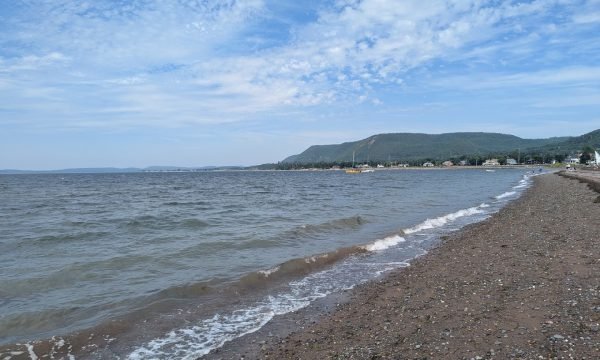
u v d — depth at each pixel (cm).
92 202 3972
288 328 841
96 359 710
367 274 1255
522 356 618
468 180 8800
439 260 1362
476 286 1009
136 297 1008
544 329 705
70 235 1925
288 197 4500
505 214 2498
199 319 891
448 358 638
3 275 1196
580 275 1006
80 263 1333
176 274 1229
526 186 5759
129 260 1392
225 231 2034
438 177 11044
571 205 2608
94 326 828
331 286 1138
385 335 761
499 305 851
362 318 869
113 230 2102
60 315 895
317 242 1772
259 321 883
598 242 1373
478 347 664
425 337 730
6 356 700
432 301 930
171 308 953
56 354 722
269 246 1667
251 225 2250
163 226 2239
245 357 712
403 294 1015
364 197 4341
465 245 1584
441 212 2861
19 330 821
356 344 732
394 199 4028
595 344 632
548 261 1180
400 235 1912
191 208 3284
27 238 1844
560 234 1595
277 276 1236
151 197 4681
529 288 944
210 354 727
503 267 1167
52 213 2953
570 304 811
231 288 1103
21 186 7481
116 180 11019
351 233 2005
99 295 1025
